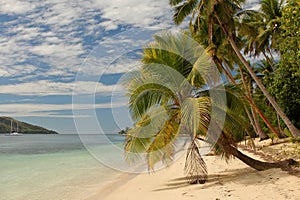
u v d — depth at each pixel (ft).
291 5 34.27
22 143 163.84
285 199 22.06
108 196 31.42
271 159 46.24
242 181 29.17
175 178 37.60
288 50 41.81
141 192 31.35
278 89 75.20
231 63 76.23
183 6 65.98
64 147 126.41
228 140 31.63
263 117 74.13
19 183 43.24
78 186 39.83
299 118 74.84
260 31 83.87
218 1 58.90
